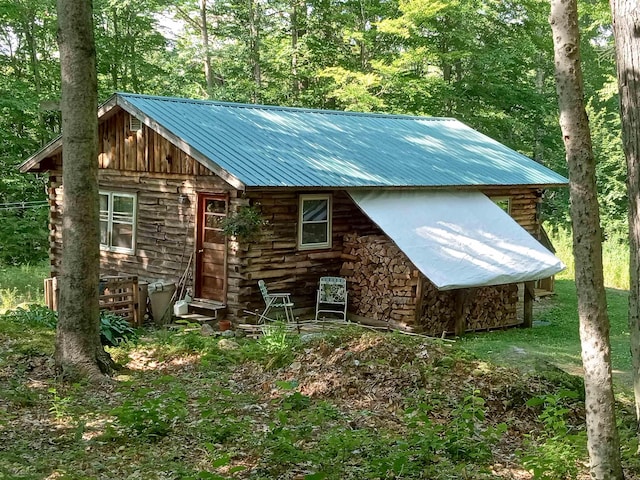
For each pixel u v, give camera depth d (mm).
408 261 15922
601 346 6477
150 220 17797
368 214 16469
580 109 6398
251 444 7684
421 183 17625
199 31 37406
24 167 19875
